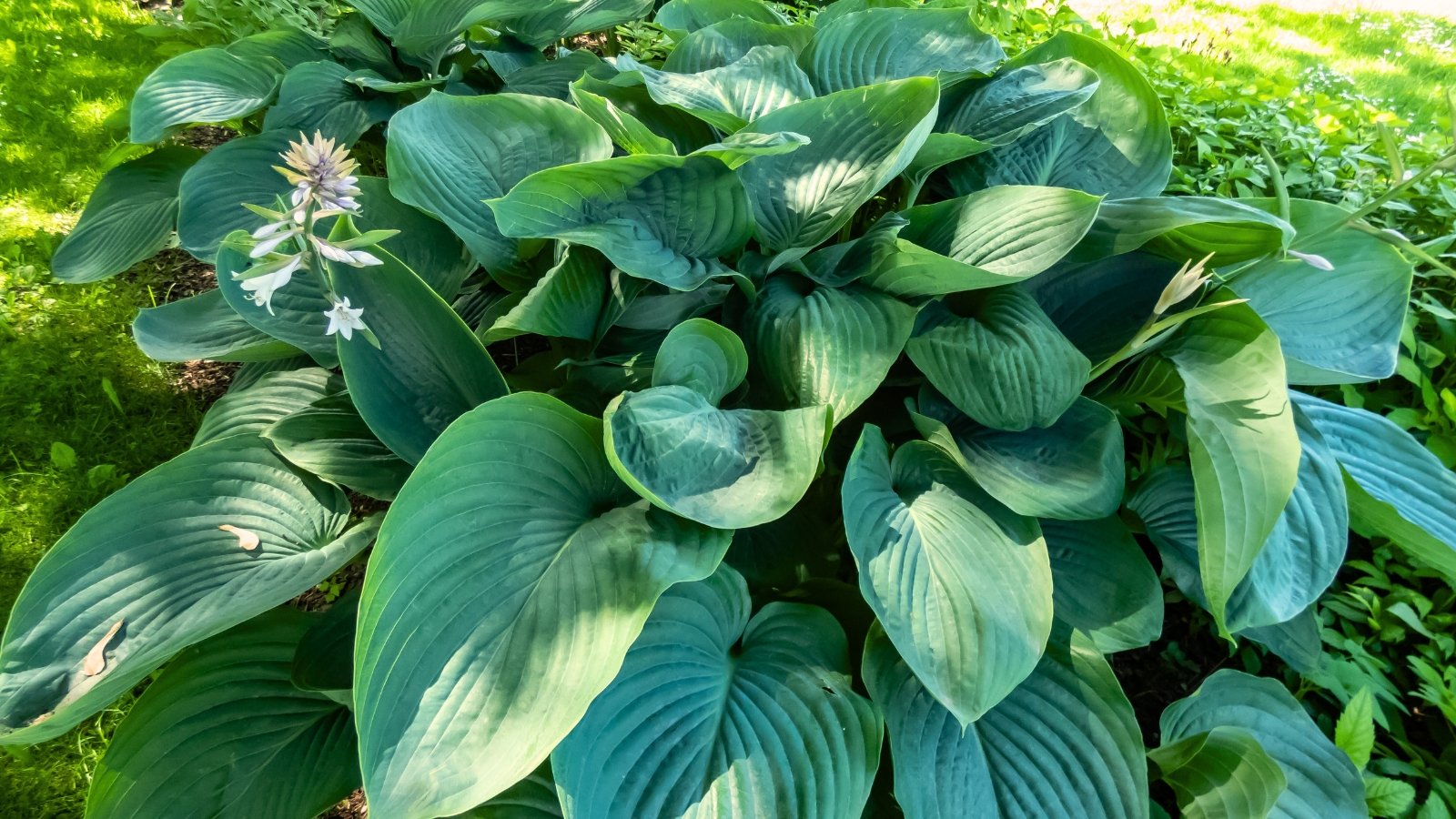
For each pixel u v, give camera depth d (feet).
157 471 2.55
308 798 2.40
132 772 2.31
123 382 4.15
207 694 2.44
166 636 2.26
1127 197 3.39
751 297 2.88
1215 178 4.29
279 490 2.67
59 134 5.50
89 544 2.38
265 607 2.27
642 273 2.57
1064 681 2.48
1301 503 2.72
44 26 6.47
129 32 6.68
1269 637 2.90
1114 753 2.38
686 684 2.23
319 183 1.97
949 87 3.67
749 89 3.37
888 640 2.48
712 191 2.76
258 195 3.72
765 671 2.36
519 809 2.27
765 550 2.79
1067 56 3.68
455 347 2.63
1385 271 3.12
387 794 1.84
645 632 2.24
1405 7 11.98
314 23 5.18
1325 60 9.05
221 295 3.48
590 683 1.93
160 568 2.41
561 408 2.33
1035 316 2.71
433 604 2.03
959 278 2.61
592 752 2.06
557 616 2.04
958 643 2.24
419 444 2.54
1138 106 3.50
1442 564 2.90
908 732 2.32
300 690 2.52
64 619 2.27
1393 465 3.06
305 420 2.72
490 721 1.92
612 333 3.11
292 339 2.87
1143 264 3.03
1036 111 3.28
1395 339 3.06
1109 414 2.72
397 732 1.91
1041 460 2.67
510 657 2.00
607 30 5.57
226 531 2.53
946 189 3.49
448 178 3.03
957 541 2.46
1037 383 2.58
